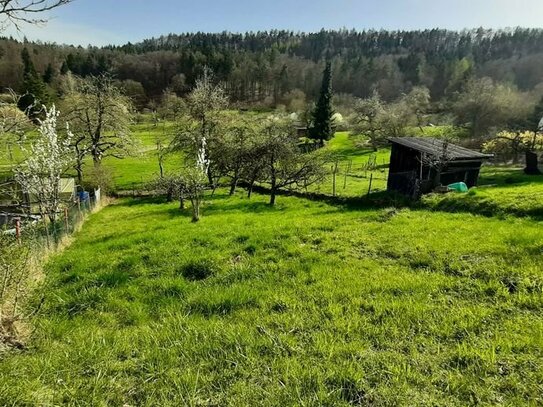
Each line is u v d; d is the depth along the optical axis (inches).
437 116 3742.6
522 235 398.9
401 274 330.0
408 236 458.0
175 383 184.9
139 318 284.4
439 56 6441.9
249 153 1133.1
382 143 2940.5
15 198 709.9
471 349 201.5
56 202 829.8
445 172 1029.8
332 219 628.4
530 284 283.1
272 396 172.7
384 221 587.5
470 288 290.5
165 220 860.6
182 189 1004.6
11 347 227.3
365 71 5669.3
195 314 276.7
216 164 1320.1
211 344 220.8
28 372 193.3
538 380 175.2
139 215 1016.2
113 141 1811.0
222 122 1423.5
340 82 5590.6
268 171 1129.4
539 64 4825.3
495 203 639.1
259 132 1229.1
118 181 1777.8
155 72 5285.4
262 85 5423.2
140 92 4591.5
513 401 163.8
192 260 404.8
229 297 295.7
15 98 506.0
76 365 203.0
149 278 374.0
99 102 1600.6
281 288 312.3
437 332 224.8
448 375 183.2
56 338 252.5
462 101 2687.0
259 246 449.4
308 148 2655.0
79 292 347.6
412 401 166.4
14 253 289.4
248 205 1011.9
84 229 845.8
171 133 1788.9
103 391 181.3
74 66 4618.6
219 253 434.3
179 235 554.3
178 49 6560.0
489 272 312.7
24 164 865.5
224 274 366.0
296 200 1067.3
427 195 829.8
